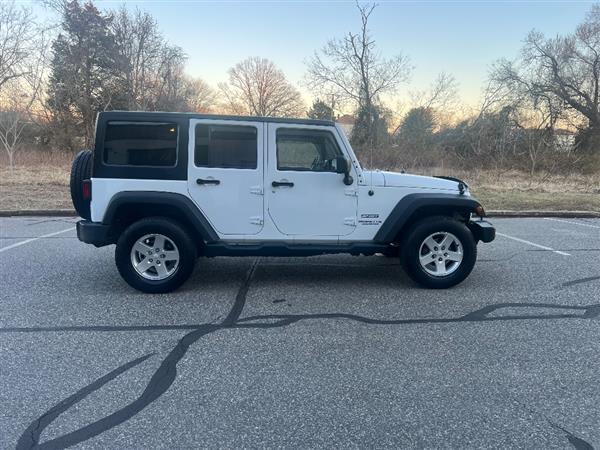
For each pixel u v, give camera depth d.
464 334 3.92
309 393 2.97
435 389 3.03
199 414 2.73
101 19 34.84
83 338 3.79
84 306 4.54
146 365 3.33
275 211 4.89
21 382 3.07
